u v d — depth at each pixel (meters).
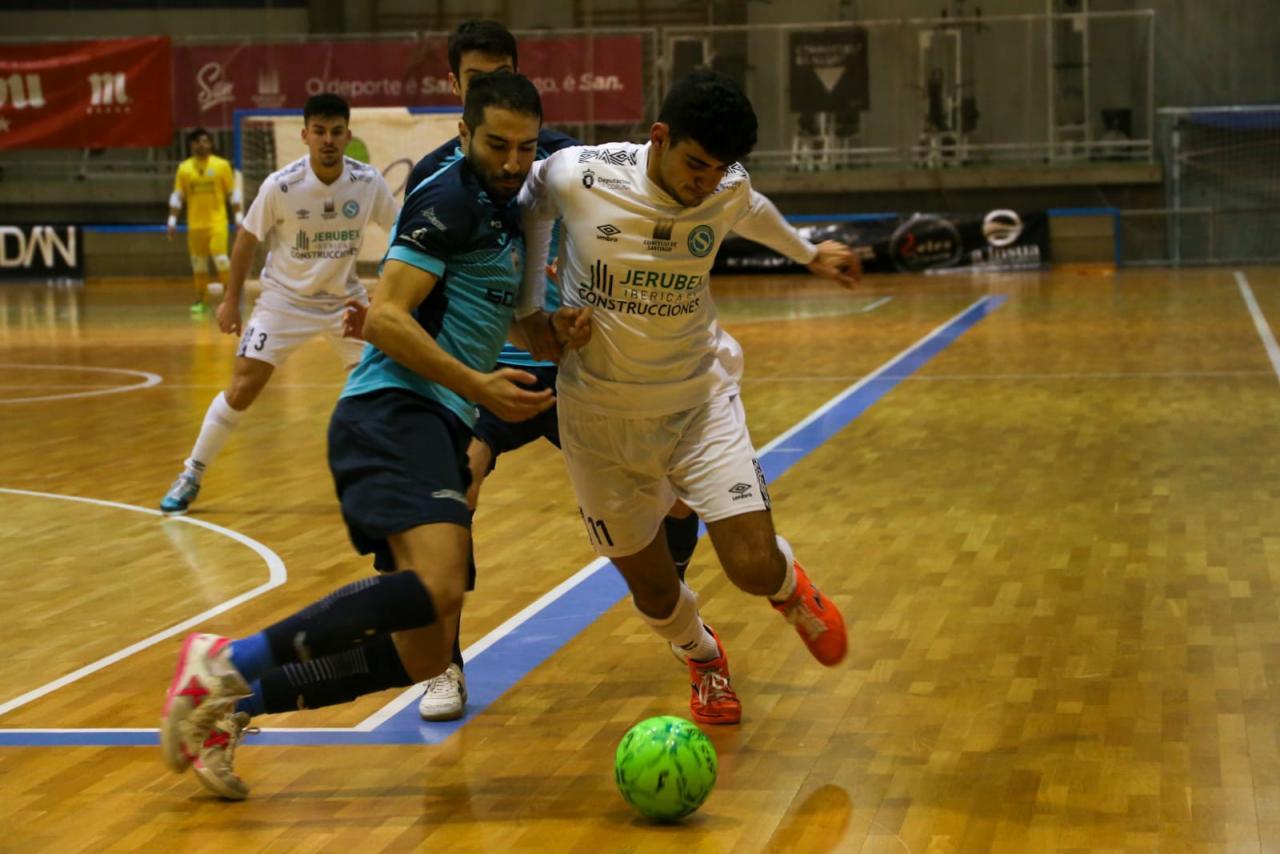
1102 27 37.19
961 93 36.78
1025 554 9.11
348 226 10.68
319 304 10.75
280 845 5.07
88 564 9.40
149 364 20.67
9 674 7.14
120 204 37.59
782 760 5.80
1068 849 4.85
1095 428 13.77
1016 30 36.84
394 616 5.04
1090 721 6.12
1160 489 10.97
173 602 8.46
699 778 5.13
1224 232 36.38
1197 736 5.90
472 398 5.09
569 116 34.81
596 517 6.02
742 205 5.73
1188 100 37.41
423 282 5.19
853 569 8.86
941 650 7.20
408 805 5.43
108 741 6.18
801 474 11.95
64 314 28.84
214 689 5.21
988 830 5.04
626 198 5.51
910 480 11.60
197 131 28.61
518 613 8.09
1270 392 15.62
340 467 5.26
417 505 5.11
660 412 5.81
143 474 12.59
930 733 6.05
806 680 6.81
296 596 8.53
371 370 5.37
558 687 6.82
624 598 8.36
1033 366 18.48
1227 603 7.87
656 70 35.88
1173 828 4.99
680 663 7.15
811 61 36.31
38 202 37.59
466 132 5.38
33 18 39.75
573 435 5.95
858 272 6.71
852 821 5.16
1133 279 32.69
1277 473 11.44
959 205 37.03
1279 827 4.98
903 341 21.94
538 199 5.69
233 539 10.08
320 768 5.82
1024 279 33.75
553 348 5.74
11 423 15.46
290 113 32.66
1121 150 37.19
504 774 5.73
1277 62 37.12
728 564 5.80
